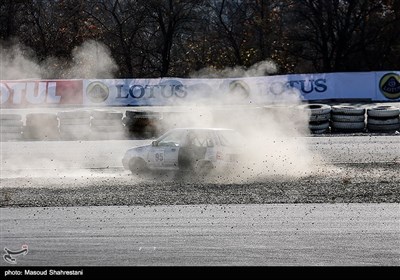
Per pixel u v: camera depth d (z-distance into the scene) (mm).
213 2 147250
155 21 144000
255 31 144625
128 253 27359
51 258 26812
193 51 147750
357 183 42875
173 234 30453
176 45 150250
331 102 99938
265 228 31328
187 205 36969
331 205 36469
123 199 38719
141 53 144375
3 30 139500
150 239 29594
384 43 138625
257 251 27422
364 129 77062
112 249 28016
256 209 35656
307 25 139750
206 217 33844
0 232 31328
